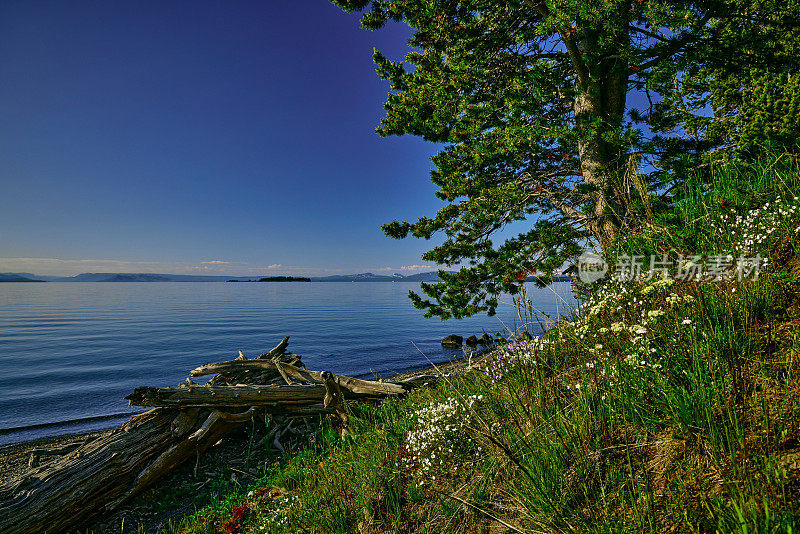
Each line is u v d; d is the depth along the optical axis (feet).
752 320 10.62
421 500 12.01
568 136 27.02
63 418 44.98
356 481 14.89
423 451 13.39
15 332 138.31
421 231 32.99
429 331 126.00
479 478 11.39
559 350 14.65
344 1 31.01
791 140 25.12
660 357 10.55
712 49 28.86
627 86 30.99
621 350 12.22
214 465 26.58
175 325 155.53
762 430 7.27
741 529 5.67
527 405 11.98
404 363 72.23
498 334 16.57
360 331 127.34
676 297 11.82
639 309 13.89
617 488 8.29
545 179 33.04
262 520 15.10
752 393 8.30
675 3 24.32
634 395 10.19
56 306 311.68
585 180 30.04
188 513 21.47
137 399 25.85
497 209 32.22
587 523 7.79
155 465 23.95
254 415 30.55
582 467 9.10
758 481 6.42
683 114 36.94
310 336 114.62
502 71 32.35
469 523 10.05
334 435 26.09
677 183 24.79
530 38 30.25
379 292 638.12
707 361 8.73
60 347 99.25
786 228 13.69
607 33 25.59
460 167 35.17
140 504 22.67
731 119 45.57
